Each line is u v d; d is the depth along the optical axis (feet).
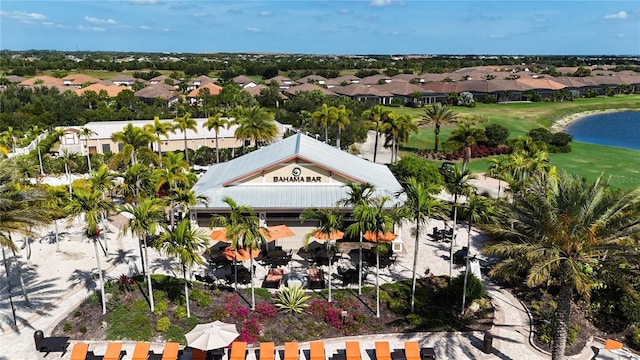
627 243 72.64
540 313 96.27
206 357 80.02
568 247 71.87
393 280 110.42
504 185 196.34
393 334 89.61
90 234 94.22
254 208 121.29
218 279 110.83
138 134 177.99
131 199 121.29
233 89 417.08
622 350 83.66
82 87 453.99
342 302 98.78
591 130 400.06
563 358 80.59
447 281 107.86
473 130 222.69
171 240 89.76
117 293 99.19
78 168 209.36
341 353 82.28
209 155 231.71
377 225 92.27
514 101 521.65
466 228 145.69
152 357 79.71
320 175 128.77
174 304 97.40
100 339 86.84
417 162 179.22
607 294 95.50
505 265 75.61
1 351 83.61
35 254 125.08
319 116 236.63
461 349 85.71
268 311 94.17
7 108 356.18
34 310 97.14
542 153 154.81
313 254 123.24
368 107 392.68
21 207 89.51
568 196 73.15
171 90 464.24
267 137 226.38
